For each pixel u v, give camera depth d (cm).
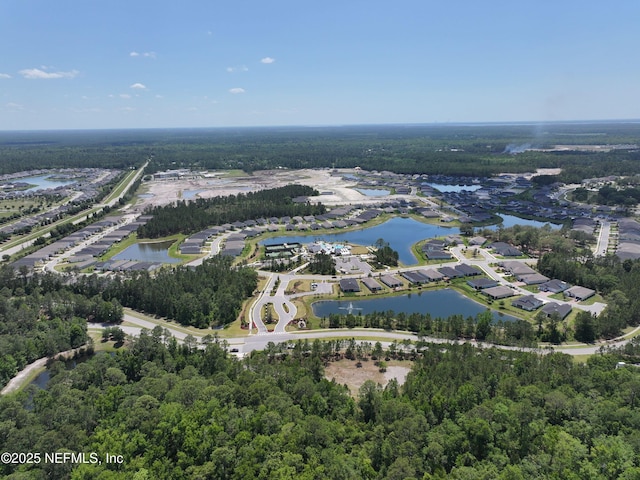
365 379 15850
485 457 10681
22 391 13712
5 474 10119
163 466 10125
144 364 15462
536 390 12619
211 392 12900
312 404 12950
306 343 17562
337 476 9594
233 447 10662
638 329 19388
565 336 18750
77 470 9469
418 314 19750
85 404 12825
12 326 18312
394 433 11188
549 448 10544
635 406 12038
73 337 18312
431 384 13525
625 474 9100
